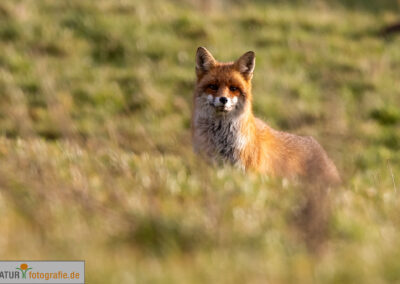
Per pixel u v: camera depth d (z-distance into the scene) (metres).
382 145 32.25
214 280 10.67
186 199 14.42
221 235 12.18
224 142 19.84
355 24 47.09
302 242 12.20
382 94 37.78
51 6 43.16
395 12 52.22
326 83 38.53
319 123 32.84
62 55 38.72
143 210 13.05
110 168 16.75
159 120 33.19
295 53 41.59
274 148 20.61
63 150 19.41
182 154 17.91
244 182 15.75
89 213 13.01
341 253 12.04
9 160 16.11
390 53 42.84
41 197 13.44
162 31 42.28
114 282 10.37
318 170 17.72
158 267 11.02
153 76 37.28
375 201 16.14
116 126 31.20
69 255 11.38
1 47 37.97
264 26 45.28
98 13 42.84
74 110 33.28
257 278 10.76
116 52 39.78
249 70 20.39
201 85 20.20
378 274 10.92
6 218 12.91
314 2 51.72
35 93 33.78
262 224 12.94
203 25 42.94
